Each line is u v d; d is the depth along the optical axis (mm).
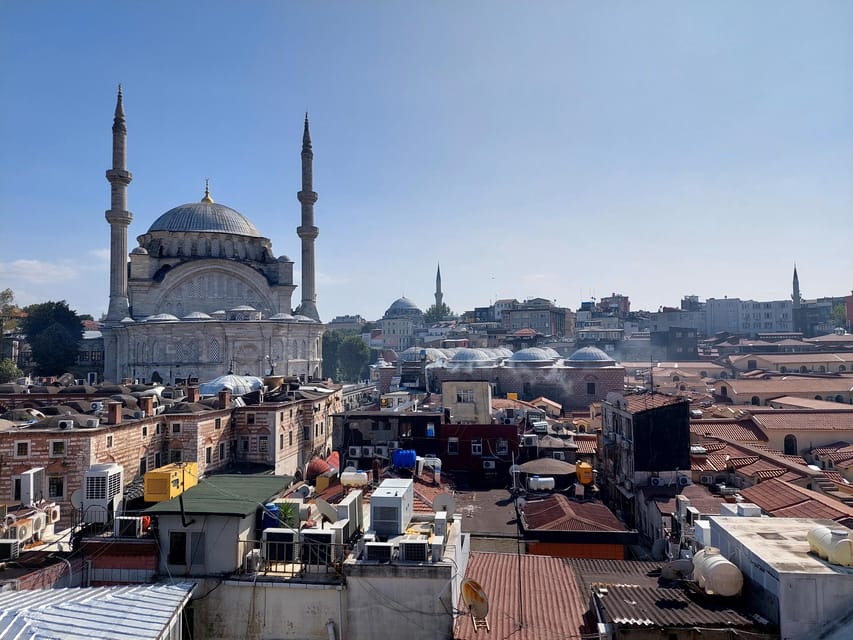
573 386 107125
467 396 70875
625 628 17422
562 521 36094
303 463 64750
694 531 25984
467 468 54969
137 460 45969
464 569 23359
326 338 199625
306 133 130500
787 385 101062
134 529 21469
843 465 59281
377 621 19000
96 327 182625
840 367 132375
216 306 116750
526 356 111062
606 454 54219
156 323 97562
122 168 112125
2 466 40000
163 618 17078
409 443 55875
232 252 122875
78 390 67938
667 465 45094
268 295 119688
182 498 21875
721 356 164125
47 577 20016
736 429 67000
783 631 16656
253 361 99375
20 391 69312
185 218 121875
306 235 128500
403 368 117188
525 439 55688
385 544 19562
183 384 87875
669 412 45438
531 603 22375
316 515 25484
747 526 21438
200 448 50312
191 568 20562
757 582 18375
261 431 56750
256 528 21891
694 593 19750
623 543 34594
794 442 65875
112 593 18375
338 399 83938
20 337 153000
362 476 33656
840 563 17344
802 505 37656
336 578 19656
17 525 26109
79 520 25188
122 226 112375
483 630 19859
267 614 19562
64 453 40188
